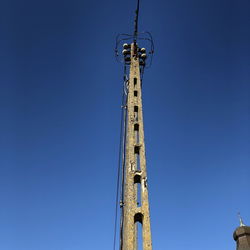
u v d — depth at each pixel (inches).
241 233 1323.8
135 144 650.8
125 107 812.0
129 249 502.0
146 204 555.5
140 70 908.6
